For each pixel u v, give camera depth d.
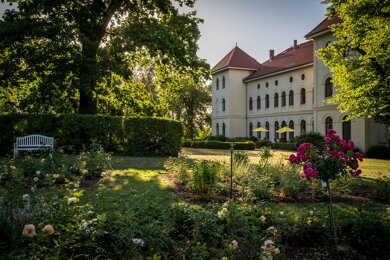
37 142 13.35
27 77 16.27
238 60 48.56
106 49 17.28
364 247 4.21
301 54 39.38
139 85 22.27
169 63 18.92
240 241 3.91
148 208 4.58
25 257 3.28
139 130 16.58
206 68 19.17
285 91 39.59
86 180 8.44
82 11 16.80
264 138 43.75
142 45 16.92
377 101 15.79
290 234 4.35
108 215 4.14
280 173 8.89
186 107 55.97
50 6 16.06
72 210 3.84
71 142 15.66
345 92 17.89
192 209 4.78
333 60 17.44
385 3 14.35
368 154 23.58
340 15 16.14
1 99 18.89
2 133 15.14
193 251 3.71
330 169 4.40
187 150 28.92
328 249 4.29
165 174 10.15
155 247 3.80
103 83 18.72
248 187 7.05
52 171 8.23
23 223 3.77
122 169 11.02
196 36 19.39
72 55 15.22
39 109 18.73
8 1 16.94
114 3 18.20
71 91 16.11
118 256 3.55
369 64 15.78
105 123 16.11
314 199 7.23
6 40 14.87
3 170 7.78
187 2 19.75
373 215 4.75
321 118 29.88
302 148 4.71
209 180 7.21
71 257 3.26
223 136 43.19
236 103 47.75
